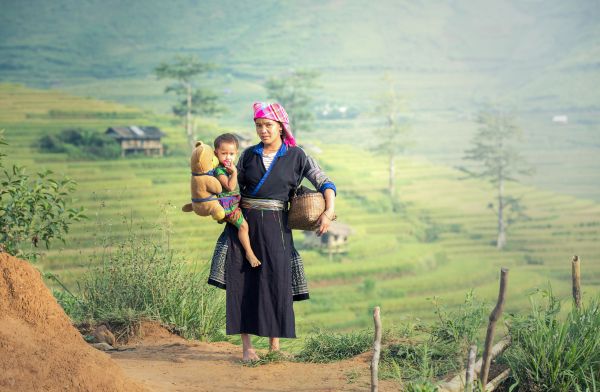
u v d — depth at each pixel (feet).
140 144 415.03
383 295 253.03
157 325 23.66
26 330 13.79
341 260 292.61
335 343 20.02
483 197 485.56
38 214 22.39
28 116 463.83
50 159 386.93
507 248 378.53
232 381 17.26
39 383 12.95
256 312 18.78
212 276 18.94
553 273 328.49
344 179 449.06
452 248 372.38
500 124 430.61
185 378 17.43
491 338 14.67
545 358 16.47
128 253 24.88
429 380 15.98
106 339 22.36
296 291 19.20
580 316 17.40
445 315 19.71
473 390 15.40
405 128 456.04
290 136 19.03
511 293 262.06
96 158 398.01
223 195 18.37
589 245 379.76
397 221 395.34
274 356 19.16
